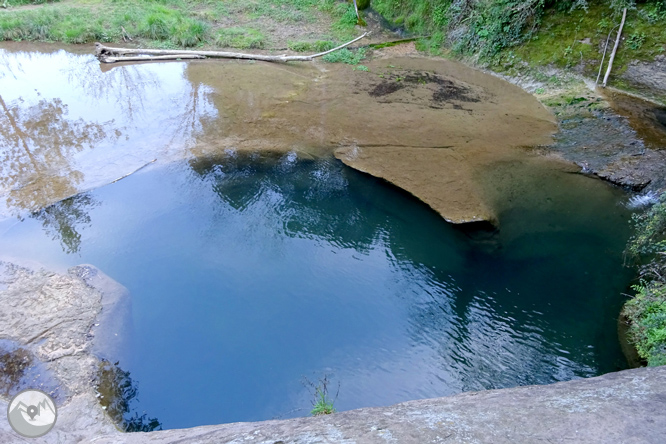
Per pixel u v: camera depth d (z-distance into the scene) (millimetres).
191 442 3008
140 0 16859
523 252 6348
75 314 5066
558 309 5578
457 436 2609
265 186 7676
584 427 2623
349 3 16047
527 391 3184
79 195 7234
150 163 8070
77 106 10469
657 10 9719
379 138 8828
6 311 5035
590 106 9492
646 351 4812
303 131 9125
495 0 12281
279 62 13320
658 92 9375
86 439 3715
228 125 9391
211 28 15242
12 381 4273
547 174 7703
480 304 5707
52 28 14891
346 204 7344
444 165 7918
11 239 6281
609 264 6129
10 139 8914
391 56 13625
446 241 6570
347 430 2773
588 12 10672
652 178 7301
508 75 11672
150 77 12250
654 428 2580
